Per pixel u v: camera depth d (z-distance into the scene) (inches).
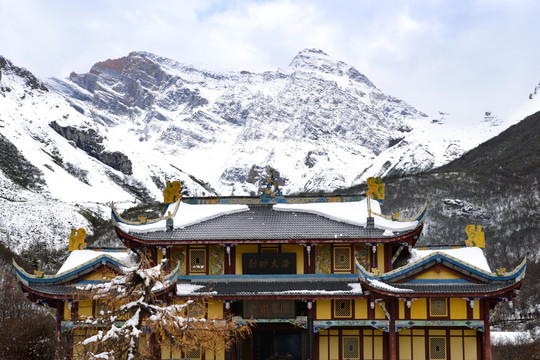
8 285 4923.7
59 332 2534.5
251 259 2694.4
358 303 2549.2
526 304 5949.8
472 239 2699.3
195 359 2566.4
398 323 2479.1
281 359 2687.0
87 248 2827.3
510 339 4431.6
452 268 2459.4
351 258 2696.9
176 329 1891.0
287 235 2662.4
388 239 2615.7
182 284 2637.8
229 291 2546.8
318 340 2588.6
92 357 1642.5
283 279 2679.6
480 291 2393.0
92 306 2524.6
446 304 2484.0
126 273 1857.8
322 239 2630.4
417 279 2475.4
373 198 2874.0
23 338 2898.6
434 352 2522.1
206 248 2731.3
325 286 2596.0
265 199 2970.0
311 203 2923.2
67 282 2549.2
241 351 2546.8
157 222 2797.7
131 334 1697.8
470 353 2508.6
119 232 2674.7
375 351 2564.0
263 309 2544.3
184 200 2955.2
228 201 2950.3
